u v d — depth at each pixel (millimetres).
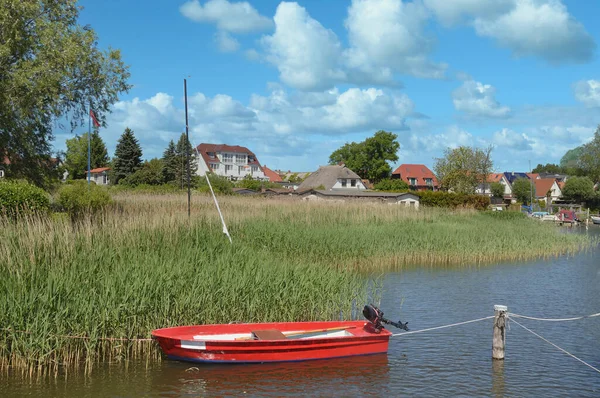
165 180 86812
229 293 15281
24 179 28906
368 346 14266
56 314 12727
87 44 28969
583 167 112938
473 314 19406
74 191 30578
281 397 11617
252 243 26188
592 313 19906
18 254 14922
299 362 13602
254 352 13266
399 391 12094
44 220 18672
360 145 123062
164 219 22797
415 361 14109
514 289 24344
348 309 17688
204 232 22609
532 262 33750
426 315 19141
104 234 18781
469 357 14508
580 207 93062
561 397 11906
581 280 27031
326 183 94375
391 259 30594
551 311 20172
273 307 15789
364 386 12328
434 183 132625
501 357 14281
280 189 89438
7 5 25141
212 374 12766
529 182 111250
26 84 24625
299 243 27375
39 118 27250
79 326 13031
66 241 16359
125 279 14312
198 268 16297
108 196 31484
